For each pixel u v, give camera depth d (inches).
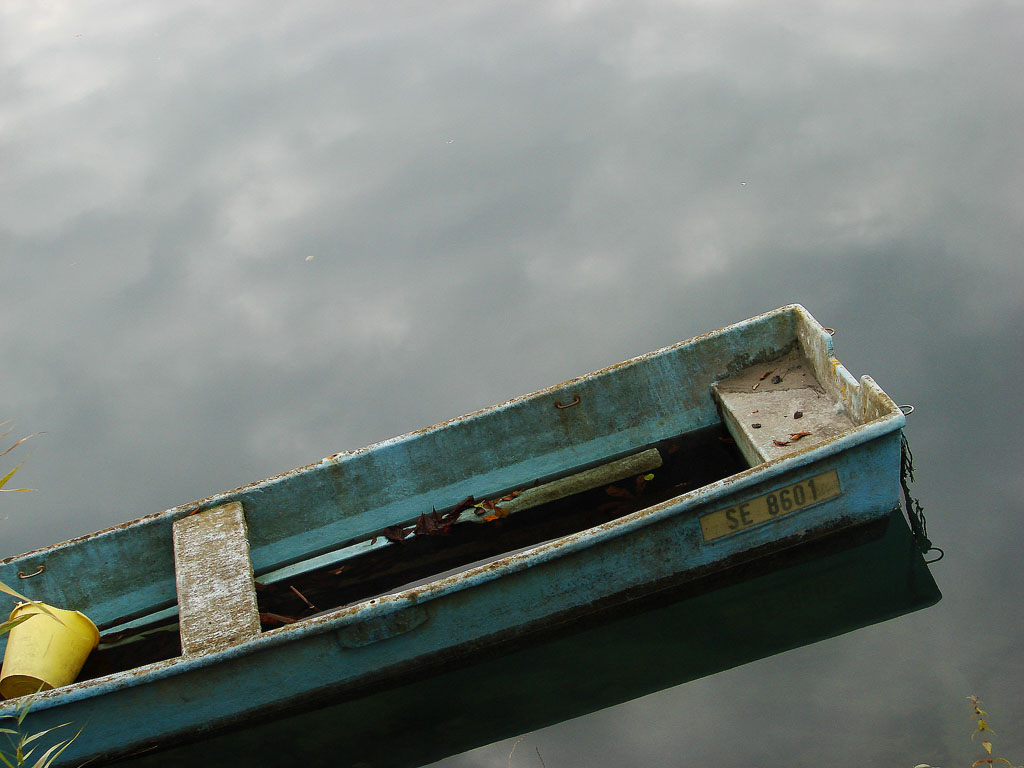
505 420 204.5
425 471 204.1
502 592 161.8
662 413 209.5
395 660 163.9
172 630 194.5
